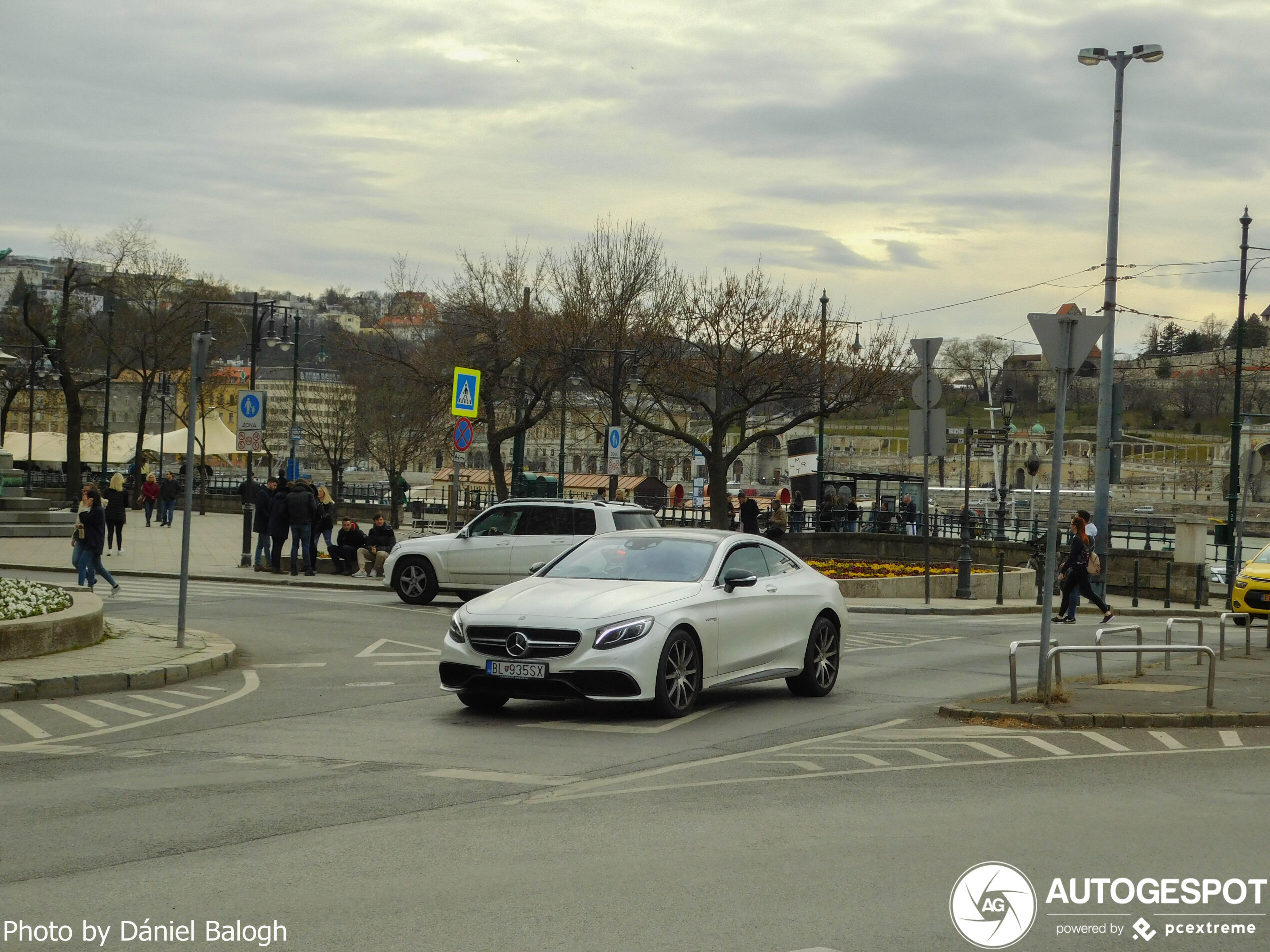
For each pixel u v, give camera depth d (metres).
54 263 65.81
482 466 128.62
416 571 22.55
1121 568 36.03
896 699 13.61
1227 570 37.19
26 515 39.28
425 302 56.84
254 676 14.46
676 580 12.50
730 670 12.42
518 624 11.42
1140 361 167.12
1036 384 156.75
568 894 5.93
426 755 9.76
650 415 64.31
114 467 94.19
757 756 9.94
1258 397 140.88
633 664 11.30
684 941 5.25
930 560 41.22
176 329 67.19
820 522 44.44
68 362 67.06
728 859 6.59
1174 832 7.37
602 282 48.97
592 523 21.70
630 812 7.76
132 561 31.27
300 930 5.38
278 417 97.69
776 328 45.09
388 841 6.94
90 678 13.02
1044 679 12.63
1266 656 18.88
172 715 11.73
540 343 46.94
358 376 73.56
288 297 132.00
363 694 13.17
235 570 29.08
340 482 77.00
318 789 8.40
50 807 7.77
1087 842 7.09
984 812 7.88
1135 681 14.97
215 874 6.25
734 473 140.88
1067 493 118.19
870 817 7.67
